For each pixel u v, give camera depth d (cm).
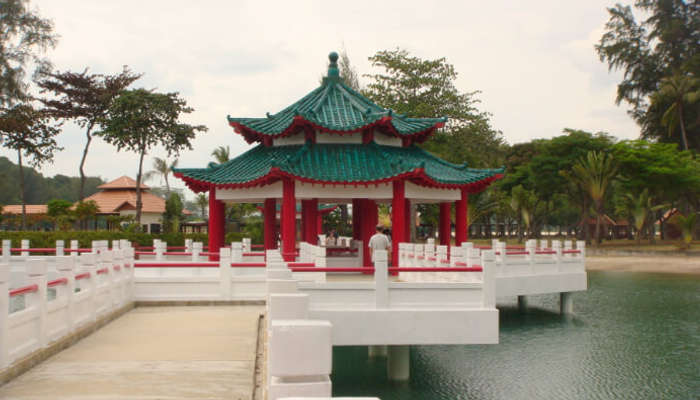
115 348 1105
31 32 4744
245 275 1823
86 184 11369
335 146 2381
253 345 1138
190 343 1156
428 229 8488
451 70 4759
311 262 1709
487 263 1321
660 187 6775
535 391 1593
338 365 1831
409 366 1827
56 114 5325
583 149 6938
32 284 997
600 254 6188
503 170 2400
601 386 1636
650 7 7912
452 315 1291
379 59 4769
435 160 2597
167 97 5216
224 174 2367
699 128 7675
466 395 1549
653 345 2130
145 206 6166
